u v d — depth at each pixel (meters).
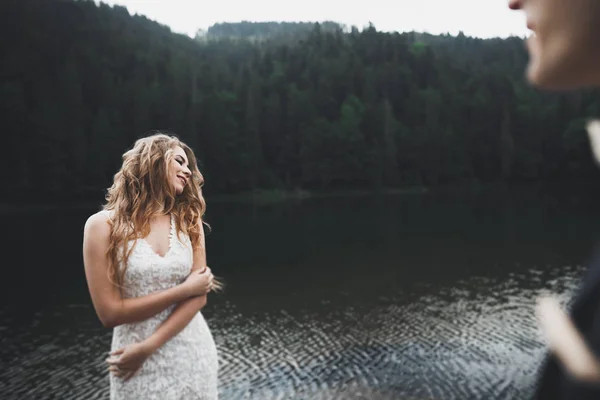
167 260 1.91
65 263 38.12
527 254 39.78
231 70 117.44
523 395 17.39
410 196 80.19
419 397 17.67
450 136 90.19
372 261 39.47
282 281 34.38
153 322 1.90
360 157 85.44
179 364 1.91
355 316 26.94
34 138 64.19
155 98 78.25
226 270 37.53
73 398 17.95
